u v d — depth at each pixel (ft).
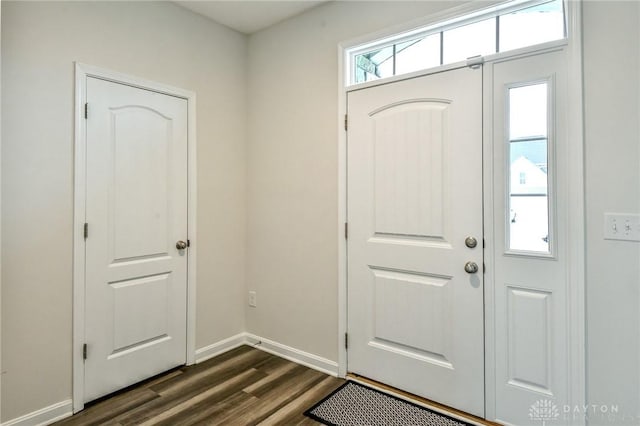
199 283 9.14
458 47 6.97
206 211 9.27
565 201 5.80
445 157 6.95
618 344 5.46
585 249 5.65
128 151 7.74
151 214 8.15
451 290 6.92
